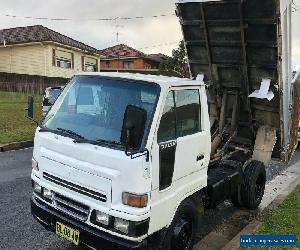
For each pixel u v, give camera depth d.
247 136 7.83
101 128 4.22
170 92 4.29
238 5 5.89
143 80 4.31
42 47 29.00
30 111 5.03
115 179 3.78
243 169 6.91
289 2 6.02
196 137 4.73
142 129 3.75
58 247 5.11
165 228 4.30
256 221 6.38
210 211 7.00
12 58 30.48
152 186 3.89
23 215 6.10
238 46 6.57
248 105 7.25
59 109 4.75
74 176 4.09
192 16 6.64
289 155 8.03
